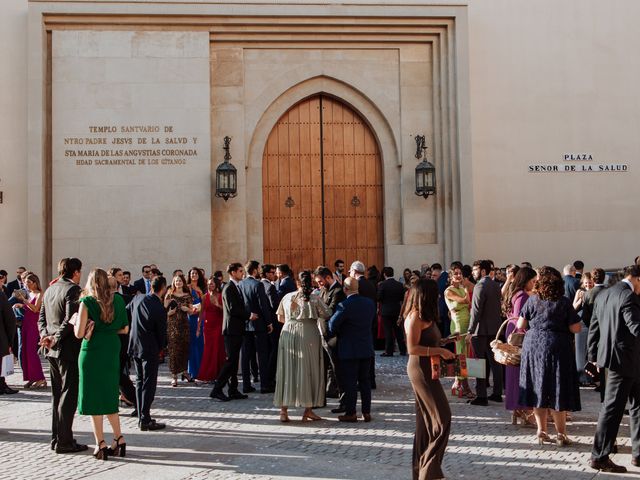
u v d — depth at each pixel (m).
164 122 16.97
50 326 7.94
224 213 17.20
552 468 6.86
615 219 18.19
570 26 18.30
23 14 17.11
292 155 17.98
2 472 6.86
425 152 17.72
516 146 18.09
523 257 17.97
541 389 7.57
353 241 18.00
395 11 17.36
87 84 16.86
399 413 9.48
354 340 8.93
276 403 9.02
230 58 17.45
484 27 18.19
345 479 6.58
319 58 17.72
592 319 7.06
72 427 8.35
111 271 11.66
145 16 16.92
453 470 6.81
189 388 11.59
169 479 6.62
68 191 16.72
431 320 6.27
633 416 6.93
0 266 16.75
